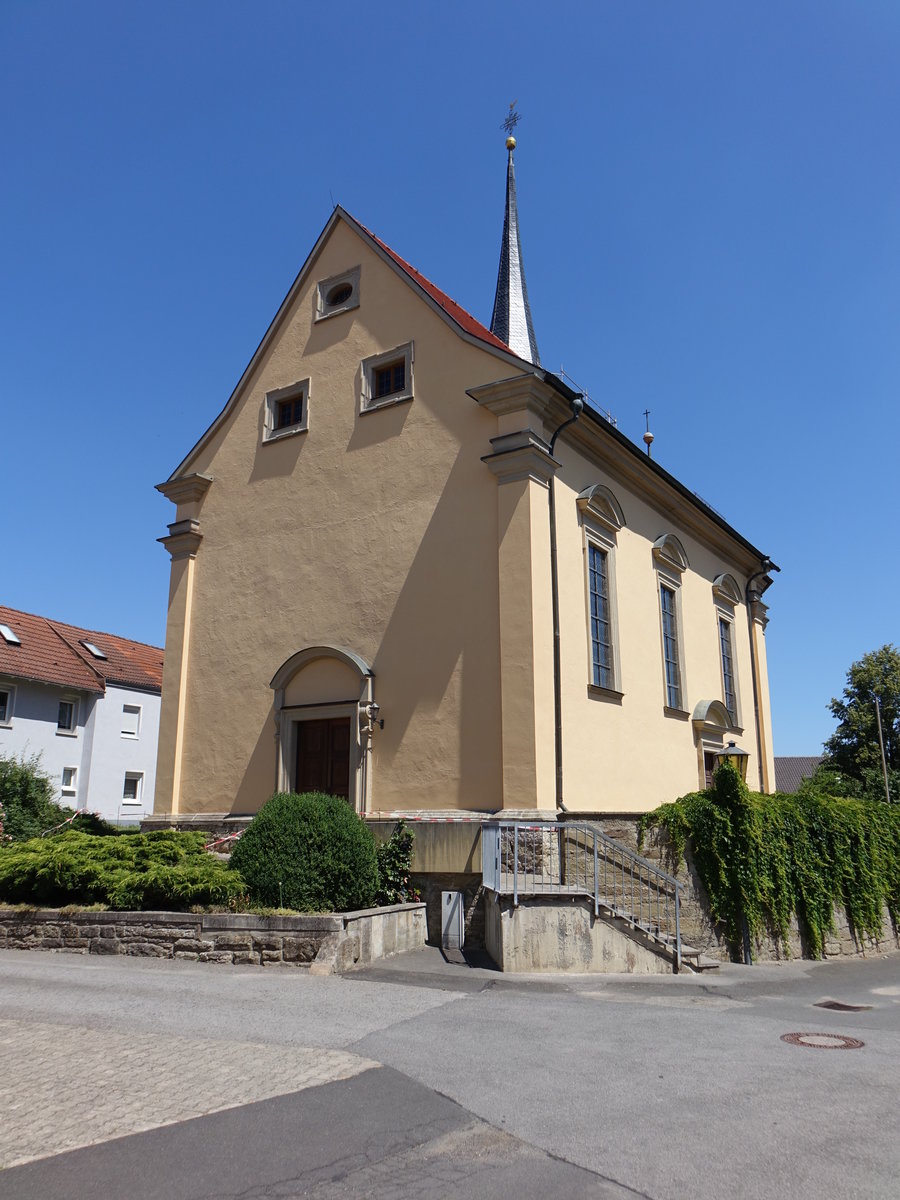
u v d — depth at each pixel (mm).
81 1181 4691
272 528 17562
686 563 21266
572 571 15531
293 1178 4730
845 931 15578
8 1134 5289
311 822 11641
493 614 14266
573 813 12992
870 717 47062
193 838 13781
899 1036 8266
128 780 34062
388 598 15555
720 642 23375
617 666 16734
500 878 11430
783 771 75938
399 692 15008
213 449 19031
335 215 18391
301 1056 6781
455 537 14984
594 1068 6680
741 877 13758
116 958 11055
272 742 16422
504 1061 6797
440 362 15945
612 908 11477
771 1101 5984
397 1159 4961
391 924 11586
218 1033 7441
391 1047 7109
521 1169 4844
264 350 18797
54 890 12164
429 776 14328
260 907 11148
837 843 15734
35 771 24750
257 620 17297
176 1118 5535
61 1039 7230
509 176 28859
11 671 29406
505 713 13648
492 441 14766
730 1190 4609
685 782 19516
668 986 10562
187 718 17797
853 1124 5559
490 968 10914
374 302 17266
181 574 18531
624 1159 4980
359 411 16828
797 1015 9289
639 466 18375
